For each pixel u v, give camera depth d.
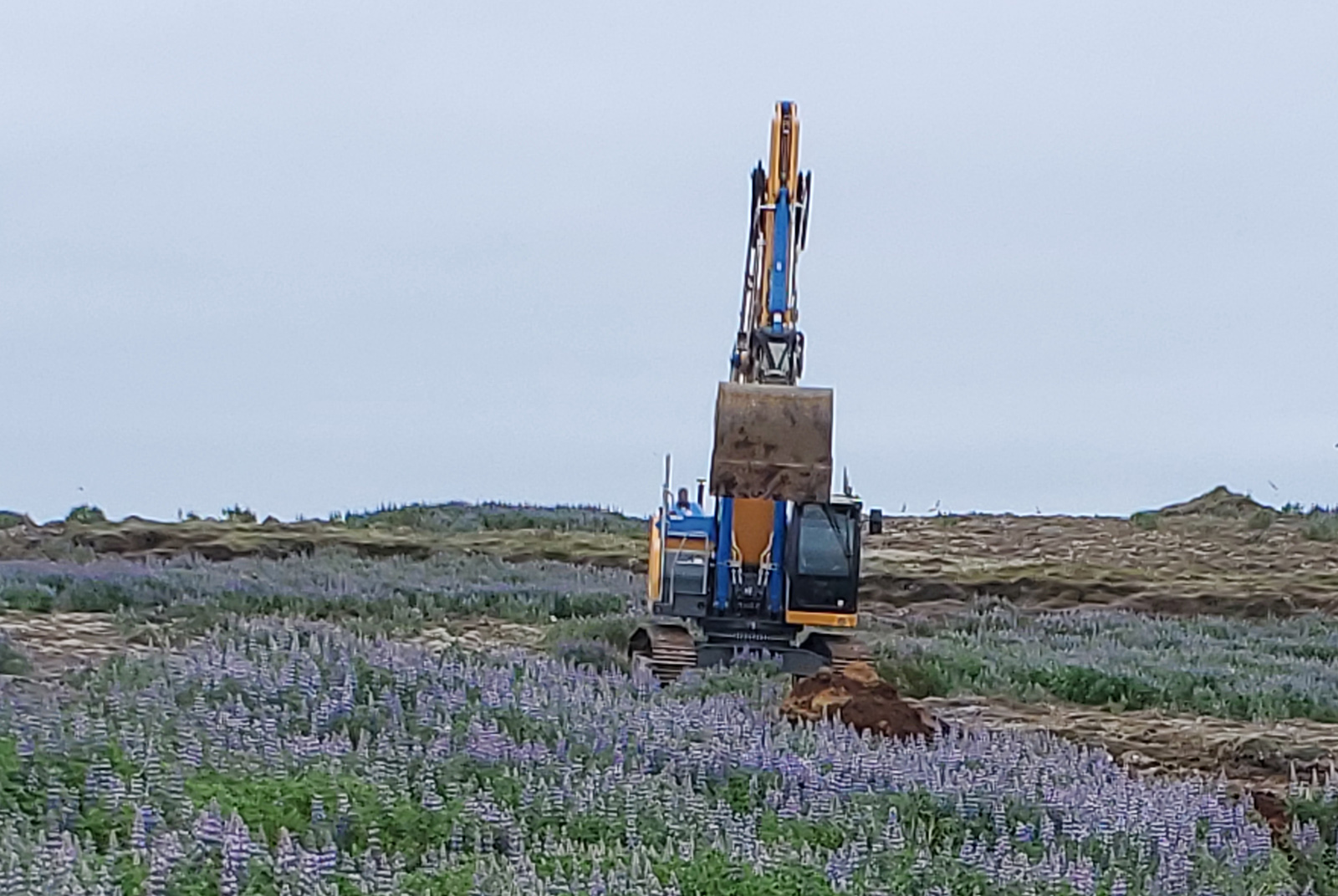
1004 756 16.44
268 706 15.93
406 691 17.17
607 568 46.12
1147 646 33.91
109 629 26.14
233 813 11.23
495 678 17.95
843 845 12.71
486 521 55.88
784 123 27.33
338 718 15.72
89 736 13.46
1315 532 55.41
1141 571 49.03
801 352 26.84
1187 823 14.41
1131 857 13.61
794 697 19.66
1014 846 13.63
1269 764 21.02
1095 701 25.69
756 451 25.36
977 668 26.77
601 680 20.16
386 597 32.84
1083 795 14.91
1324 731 23.58
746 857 11.99
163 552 45.62
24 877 9.89
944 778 15.03
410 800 12.93
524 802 13.14
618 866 11.16
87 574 31.61
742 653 25.25
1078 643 33.22
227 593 30.94
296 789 12.57
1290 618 43.94
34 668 20.98
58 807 11.92
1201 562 52.03
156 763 12.66
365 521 54.47
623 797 13.33
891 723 18.97
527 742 14.71
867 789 14.73
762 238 27.44
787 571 26.08
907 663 25.91
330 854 10.89
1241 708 25.06
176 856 10.62
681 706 17.69
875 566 48.53
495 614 33.19
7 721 14.09
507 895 10.40
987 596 45.75
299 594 31.66
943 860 12.68
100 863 10.55
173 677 17.16
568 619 33.16
